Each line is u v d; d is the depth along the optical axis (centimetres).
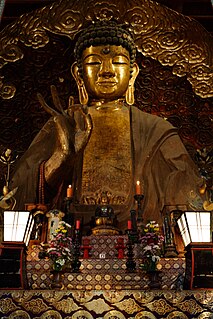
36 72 964
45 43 948
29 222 603
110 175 834
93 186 827
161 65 960
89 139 865
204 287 573
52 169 788
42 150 862
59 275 614
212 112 963
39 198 798
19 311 552
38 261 666
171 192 804
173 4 1023
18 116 966
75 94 974
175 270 662
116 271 662
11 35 952
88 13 952
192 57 958
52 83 973
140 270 653
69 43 955
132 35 934
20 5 1022
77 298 558
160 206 806
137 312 554
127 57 914
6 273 572
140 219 722
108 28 902
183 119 977
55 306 555
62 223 656
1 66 948
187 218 600
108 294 561
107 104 912
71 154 784
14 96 962
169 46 957
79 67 929
